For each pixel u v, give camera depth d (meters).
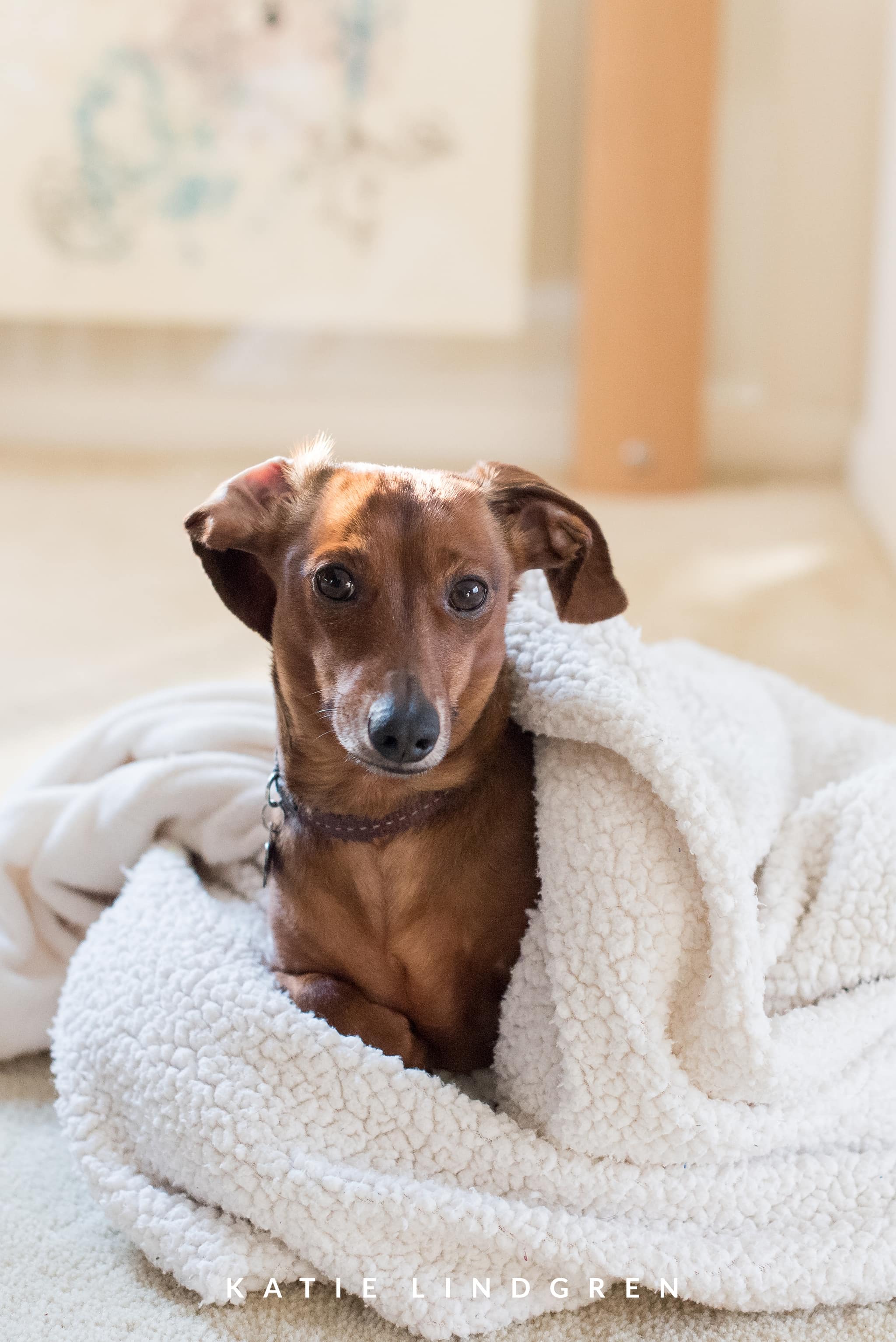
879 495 4.03
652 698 1.44
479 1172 1.27
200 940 1.44
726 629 3.04
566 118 4.75
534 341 4.98
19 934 1.65
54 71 4.65
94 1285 1.25
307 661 1.33
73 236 4.79
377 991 1.43
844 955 1.38
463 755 1.35
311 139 4.68
